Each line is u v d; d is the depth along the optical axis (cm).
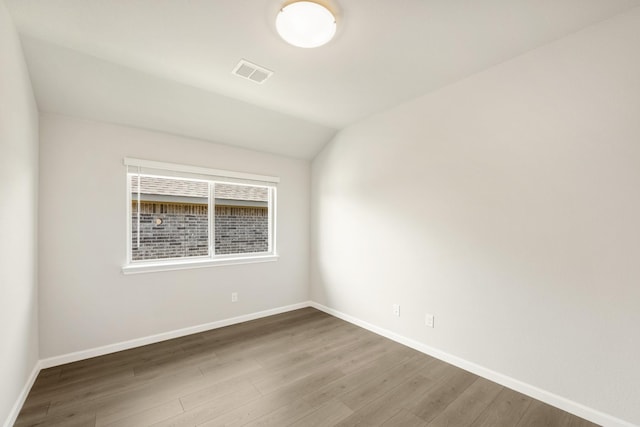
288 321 355
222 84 256
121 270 274
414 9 167
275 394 205
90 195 260
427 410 189
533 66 205
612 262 173
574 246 187
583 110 184
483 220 231
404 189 291
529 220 206
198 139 321
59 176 246
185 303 311
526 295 207
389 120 307
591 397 179
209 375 230
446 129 257
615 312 171
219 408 190
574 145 187
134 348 278
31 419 177
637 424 163
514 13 170
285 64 225
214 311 331
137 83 244
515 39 194
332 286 380
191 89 262
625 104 169
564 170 191
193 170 315
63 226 247
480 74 234
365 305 332
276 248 387
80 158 256
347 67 229
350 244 353
